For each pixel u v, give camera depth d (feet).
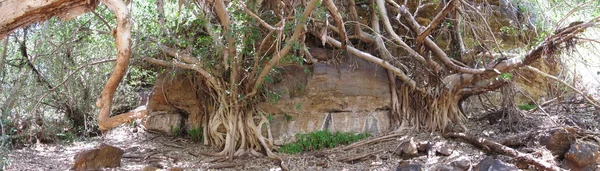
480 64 29.35
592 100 28.73
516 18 31.35
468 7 30.37
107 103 9.13
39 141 33.14
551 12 27.91
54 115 36.91
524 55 25.08
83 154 23.95
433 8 31.78
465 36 30.83
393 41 29.07
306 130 28.68
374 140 27.71
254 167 25.39
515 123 28.02
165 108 37.45
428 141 25.34
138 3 25.00
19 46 28.43
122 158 28.02
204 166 25.84
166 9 25.77
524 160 20.85
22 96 29.71
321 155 26.40
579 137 23.94
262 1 24.85
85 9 10.11
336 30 26.30
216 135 29.68
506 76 25.39
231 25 22.94
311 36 30.07
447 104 29.32
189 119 35.42
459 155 23.54
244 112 28.48
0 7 9.45
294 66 29.01
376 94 29.78
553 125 26.61
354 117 29.32
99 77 37.09
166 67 31.91
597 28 25.68
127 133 38.73
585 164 19.86
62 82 29.40
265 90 28.14
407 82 29.22
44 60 29.91
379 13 28.99
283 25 21.34
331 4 21.24
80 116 37.73
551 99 33.30
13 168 24.17
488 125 29.60
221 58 26.91
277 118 29.22
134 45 25.22
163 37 26.32
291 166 24.85
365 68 29.76
